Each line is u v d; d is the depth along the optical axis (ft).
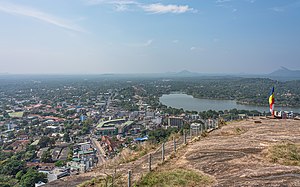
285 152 39.50
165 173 35.19
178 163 39.91
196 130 74.84
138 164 43.27
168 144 57.98
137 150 57.93
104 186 33.83
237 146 46.09
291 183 28.02
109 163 49.80
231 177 31.73
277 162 36.35
